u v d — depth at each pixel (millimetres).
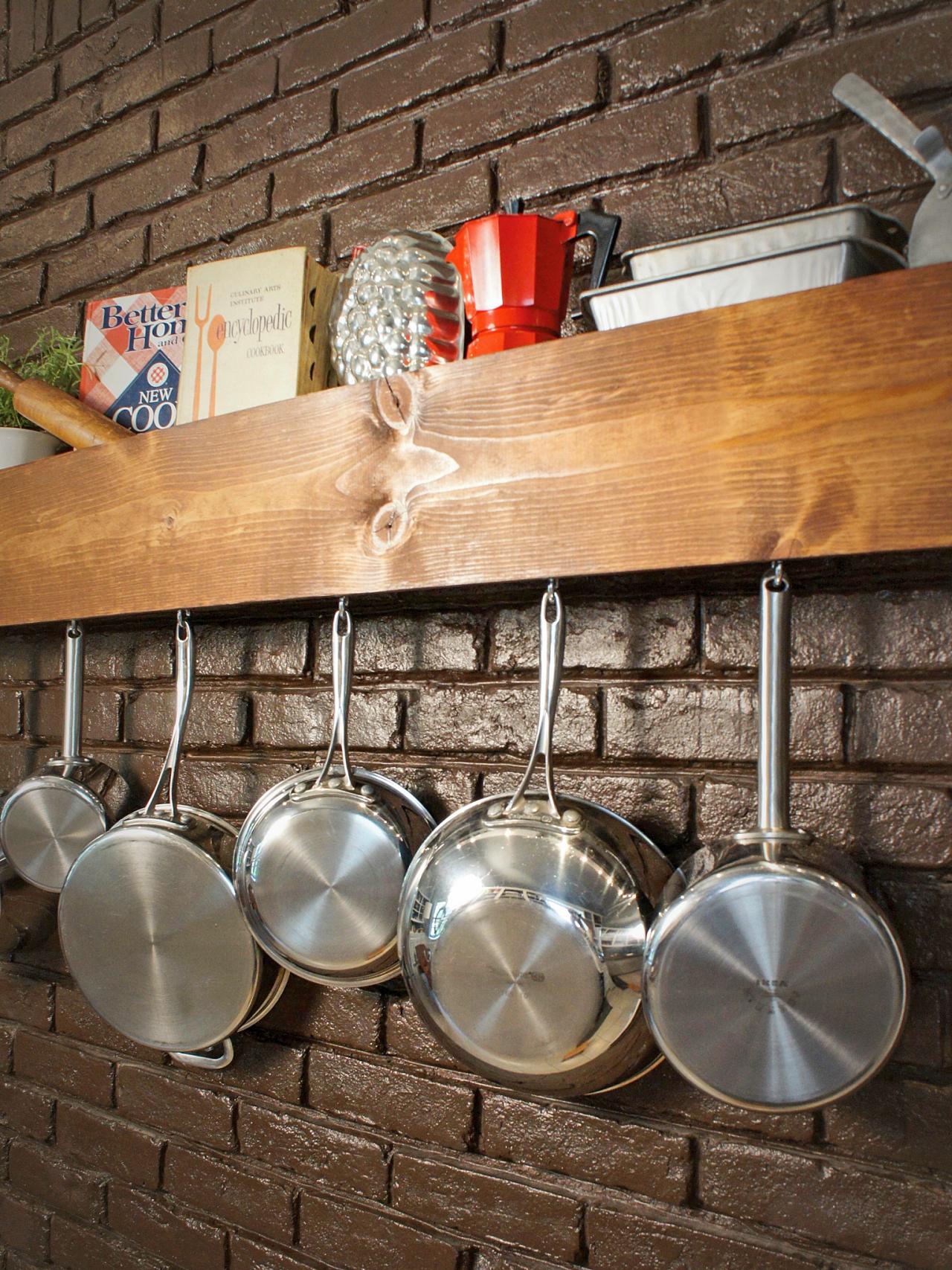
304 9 1134
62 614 939
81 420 1005
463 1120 877
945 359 525
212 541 823
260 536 792
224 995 947
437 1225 879
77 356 1307
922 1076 691
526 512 660
